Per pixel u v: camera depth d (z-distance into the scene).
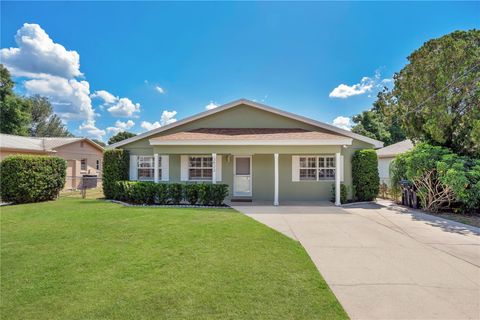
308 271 4.29
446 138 11.14
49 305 3.26
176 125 13.78
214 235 6.28
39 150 18.31
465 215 9.28
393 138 33.75
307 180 13.04
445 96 11.05
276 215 9.02
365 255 5.13
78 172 22.17
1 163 11.98
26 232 6.65
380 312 3.12
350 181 13.12
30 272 4.27
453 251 5.40
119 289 3.66
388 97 14.59
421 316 3.05
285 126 13.84
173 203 11.28
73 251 5.24
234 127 13.91
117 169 13.41
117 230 6.73
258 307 3.20
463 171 9.09
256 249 5.33
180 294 3.50
